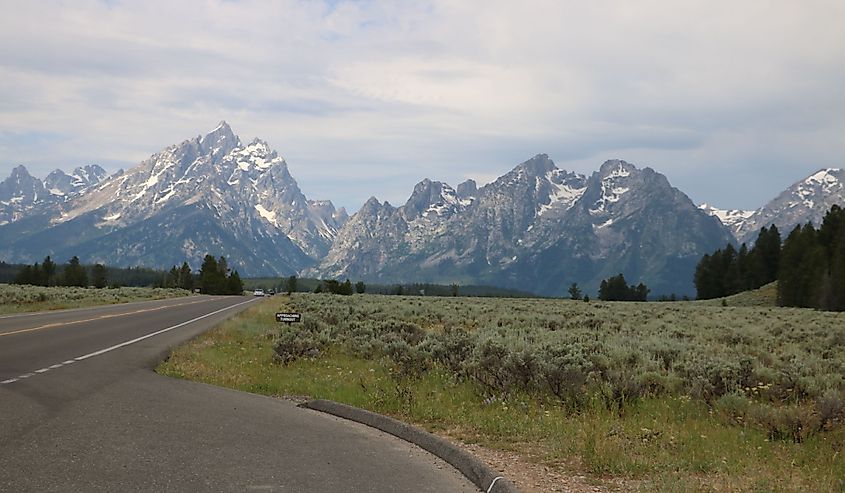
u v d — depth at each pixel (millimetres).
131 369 16953
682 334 30938
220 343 25000
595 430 10094
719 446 9586
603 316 44750
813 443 9930
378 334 24875
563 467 8406
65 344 22047
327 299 71875
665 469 8219
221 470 7812
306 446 9352
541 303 79312
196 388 14492
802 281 95625
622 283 166250
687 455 8984
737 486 7469
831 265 93062
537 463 8602
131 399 12406
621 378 13727
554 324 35312
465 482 8008
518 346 18578
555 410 12062
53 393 12586
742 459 8852
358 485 7527
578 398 13000
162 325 32969
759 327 37500
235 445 9141
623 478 7969
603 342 22312
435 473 8297
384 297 90750
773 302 103688
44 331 26781
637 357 18047
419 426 11141
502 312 48000
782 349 24859
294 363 19516
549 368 13492
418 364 17406
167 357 20047
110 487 6953
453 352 18250
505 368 14500
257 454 8695
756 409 11438
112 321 34594
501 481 7406
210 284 145875
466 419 11320
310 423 11164
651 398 13531
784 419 10711
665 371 16031
